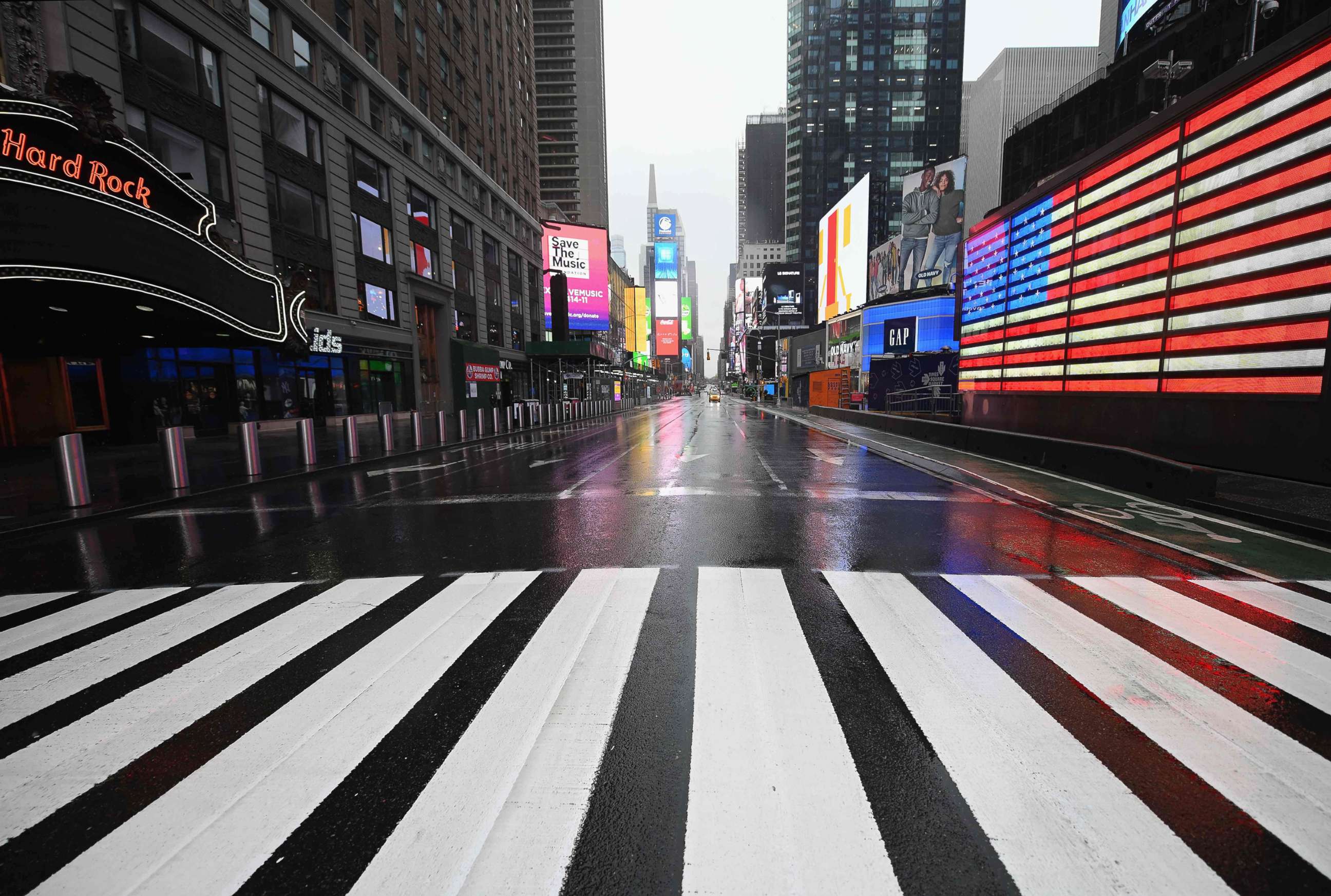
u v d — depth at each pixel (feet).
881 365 97.71
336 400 83.15
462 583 17.24
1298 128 28.84
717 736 9.12
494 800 7.79
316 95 75.41
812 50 350.43
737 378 481.05
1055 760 8.46
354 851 6.95
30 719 10.04
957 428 56.59
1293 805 7.52
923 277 161.79
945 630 13.30
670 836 7.09
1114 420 41.93
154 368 62.23
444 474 42.42
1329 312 27.96
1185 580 17.06
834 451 55.42
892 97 349.82
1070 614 14.28
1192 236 35.06
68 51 45.39
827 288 204.54
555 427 95.76
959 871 6.55
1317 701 10.14
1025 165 133.59
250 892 6.37
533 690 10.71
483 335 129.90
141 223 36.91
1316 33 27.63
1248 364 31.89
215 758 8.81
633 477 39.58
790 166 382.83
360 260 86.07
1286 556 19.63
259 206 66.23
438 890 6.35
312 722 9.77
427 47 104.83
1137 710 9.83
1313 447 29.07
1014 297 55.36
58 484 28.40
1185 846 6.85
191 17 57.31
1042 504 28.84
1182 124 35.55
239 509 29.63
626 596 15.83
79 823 7.50
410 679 11.22
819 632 13.23
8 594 17.01
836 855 6.77
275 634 13.61
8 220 30.32
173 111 56.08
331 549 21.67
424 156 103.09
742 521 25.43
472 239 124.88
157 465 44.93
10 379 55.26
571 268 173.47
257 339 51.83
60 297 36.58
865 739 9.01
